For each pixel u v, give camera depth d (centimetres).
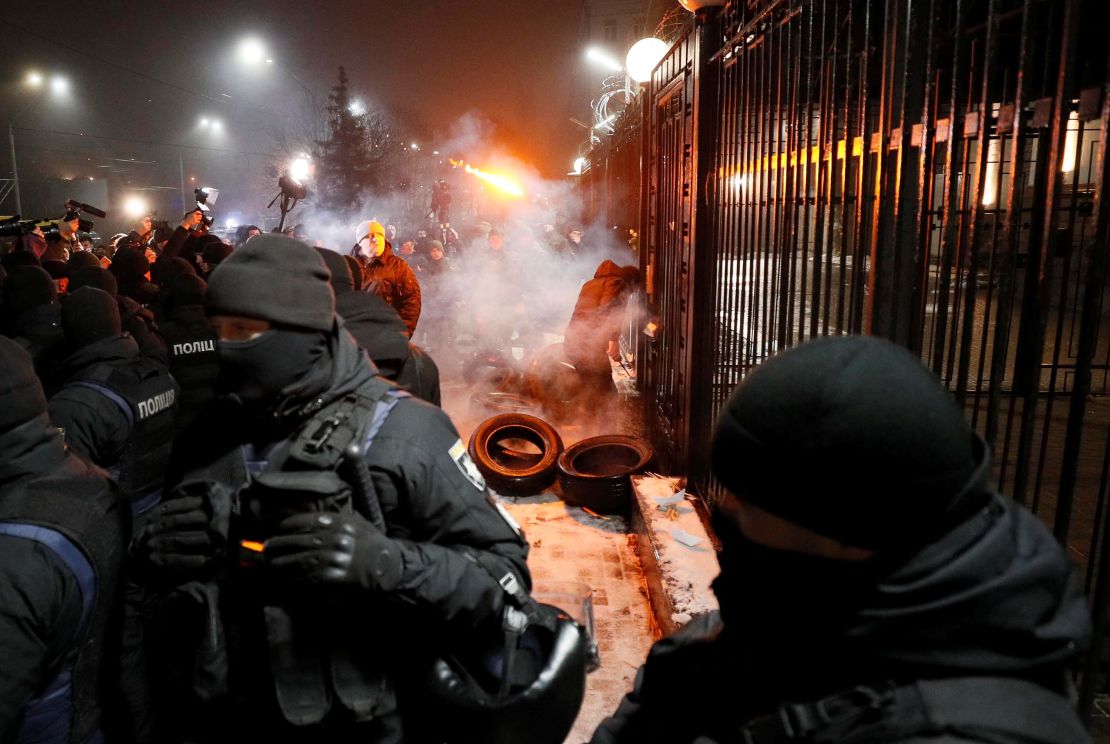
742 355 391
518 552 178
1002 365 172
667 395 588
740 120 392
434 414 176
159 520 165
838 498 69
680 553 395
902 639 69
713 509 89
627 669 357
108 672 183
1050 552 73
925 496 68
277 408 163
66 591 156
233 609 160
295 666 151
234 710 165
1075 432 153
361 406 166
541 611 167
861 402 68
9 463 159
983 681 67
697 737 93
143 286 768
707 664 96
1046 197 153
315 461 156
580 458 567
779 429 71
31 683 152
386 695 156
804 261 295
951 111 184
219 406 172
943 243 188
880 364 71
